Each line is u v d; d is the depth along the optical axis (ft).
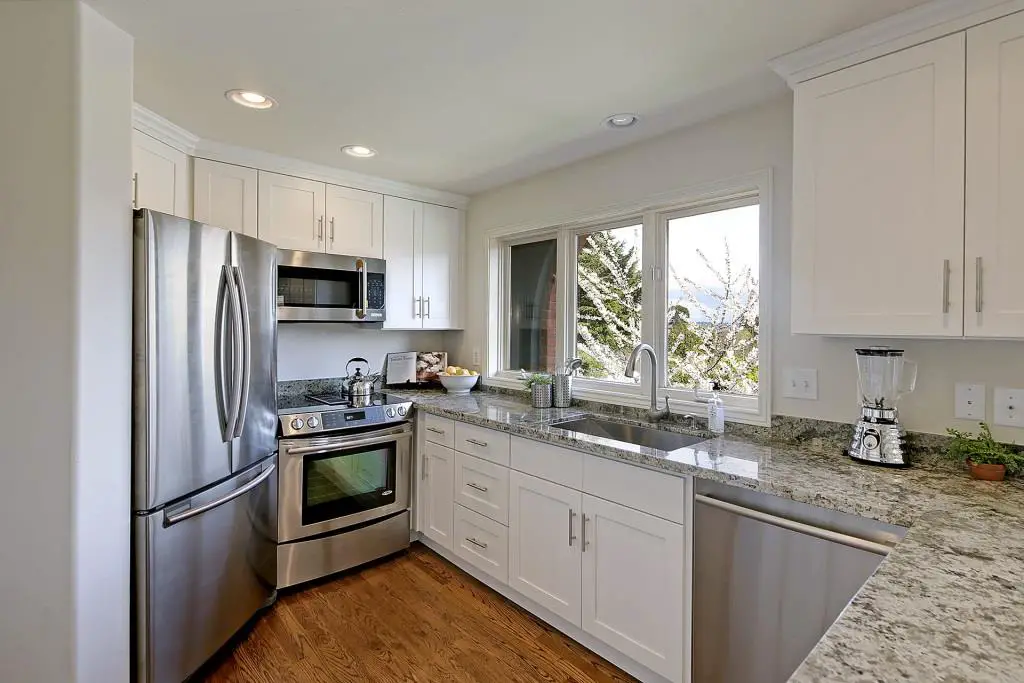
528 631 7.19
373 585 8.48
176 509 5.82
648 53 5.68
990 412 5.18
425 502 9.70
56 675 4.80
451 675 6.24
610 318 9.41
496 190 11.34
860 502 4.29
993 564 3.05
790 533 4.78
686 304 8.15
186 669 5.90
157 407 5.54
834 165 5.41
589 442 6.48
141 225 5.43
